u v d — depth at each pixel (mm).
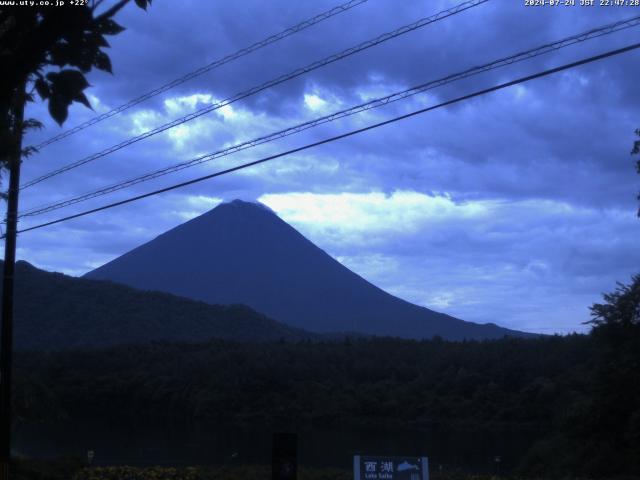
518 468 36031
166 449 54406
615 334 32219
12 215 17609
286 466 10828
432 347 101062
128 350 107438
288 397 87812
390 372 93688
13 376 26828
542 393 72812
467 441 64188
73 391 94000
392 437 68938
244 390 90062
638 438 29672
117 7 4164
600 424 32031
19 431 67875
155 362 101312
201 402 88938
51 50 4152
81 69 4250
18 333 171125
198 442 62344
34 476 17703
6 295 17594
